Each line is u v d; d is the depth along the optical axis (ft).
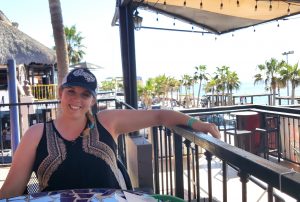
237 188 12.53
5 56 29.35
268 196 3.59
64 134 5.86
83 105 5.87
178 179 7.13
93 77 6.07
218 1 16.25
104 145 6.01
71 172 5.72
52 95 53.06
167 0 15.80
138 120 6.71
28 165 5.79
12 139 19.72
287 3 16.26
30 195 5.08
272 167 3.45
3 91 41.57
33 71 59.77
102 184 5.82
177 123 6.65
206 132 6.10
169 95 167.84
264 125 15.64
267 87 146.51
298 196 3.00
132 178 12.67
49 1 21.94
